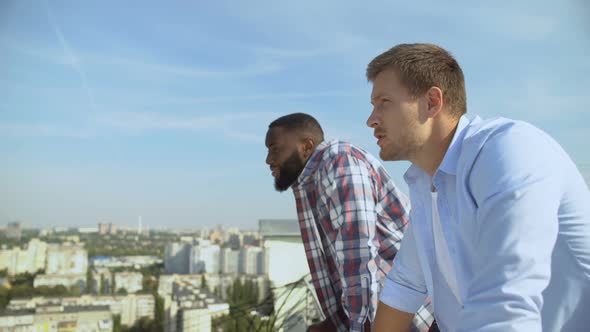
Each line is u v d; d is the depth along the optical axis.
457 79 0.85
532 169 0.67
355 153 1.57
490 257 0.68
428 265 0.96
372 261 1.45
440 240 0.91
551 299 0.77
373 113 0.89
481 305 0.66
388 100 0.86
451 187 0.83
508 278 0.64
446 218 0.85
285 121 1.76
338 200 1.50
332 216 1.53
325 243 1.67
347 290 1.44
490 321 0.65
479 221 0.72
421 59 0.83
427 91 0.83
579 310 0.75
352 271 1.43
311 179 1.64
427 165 0.90
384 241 1.61
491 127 0.77
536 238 0.65
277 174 1.77
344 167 1.51
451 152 0.82
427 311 1.42
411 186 1.00
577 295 0.75
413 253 1.07
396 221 1.62
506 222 0.66
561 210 0.74
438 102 0.83
